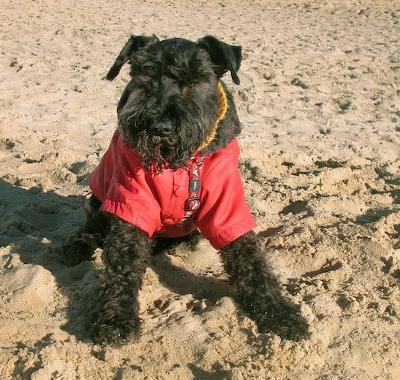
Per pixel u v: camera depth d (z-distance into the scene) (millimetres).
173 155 816
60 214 1194
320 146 1611
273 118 1842
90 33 3021
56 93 1982
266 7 4395
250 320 833
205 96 829
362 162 1502
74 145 1566
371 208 1233
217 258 1027
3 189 1284
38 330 805
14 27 3121
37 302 861
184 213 862
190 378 741
